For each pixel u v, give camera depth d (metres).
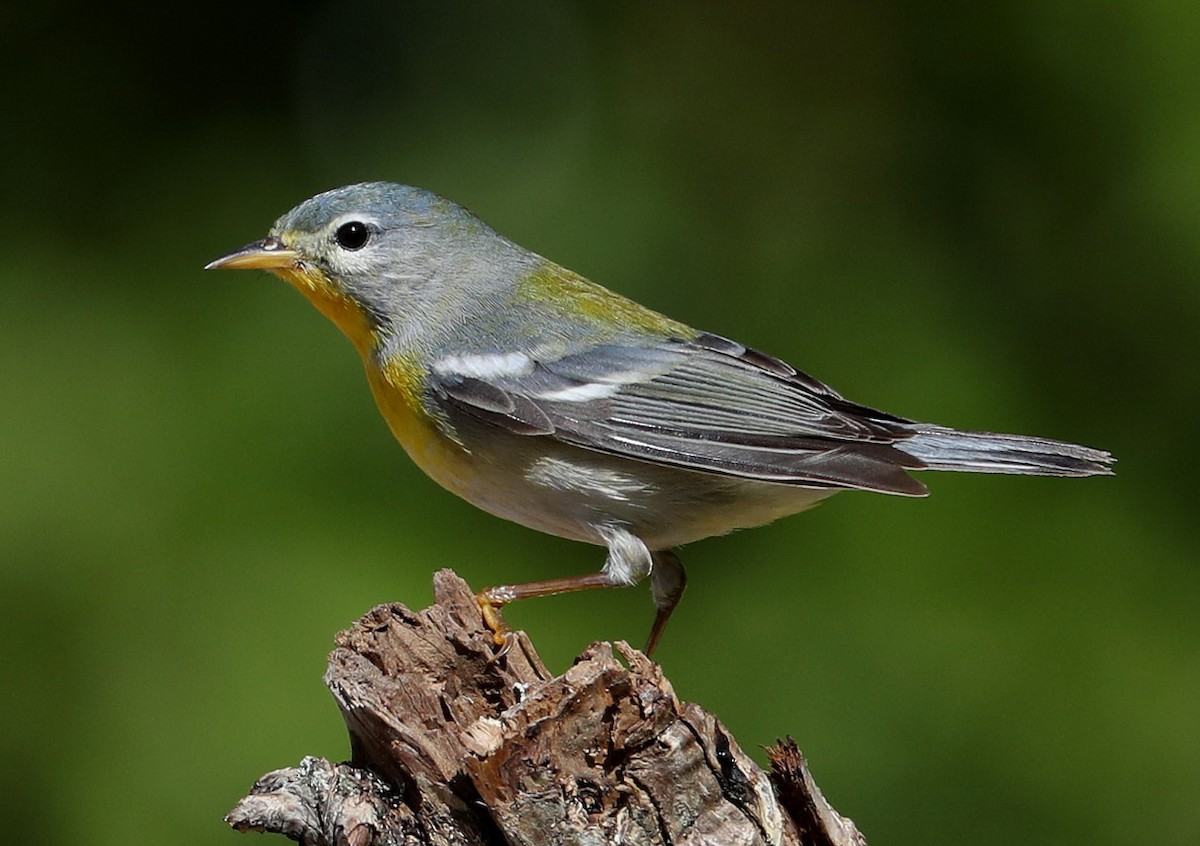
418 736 6.07
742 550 12.38
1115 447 12.59
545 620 11.94
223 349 12.55
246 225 13.16
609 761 5.86
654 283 13.46
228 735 11.11
